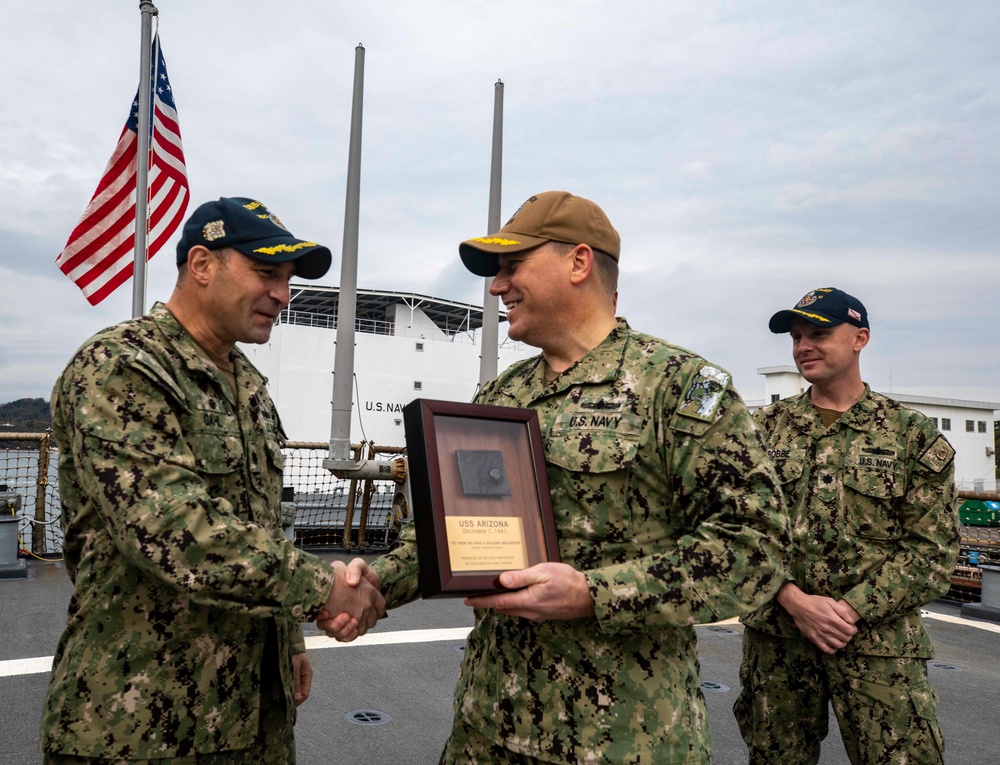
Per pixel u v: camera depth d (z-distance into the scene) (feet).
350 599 5.45
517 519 4.94
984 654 18.15
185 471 5.03
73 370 5.23
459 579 4.52
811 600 7.59
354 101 26.08
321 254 6.17
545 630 5.19
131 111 23.49
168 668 5.21
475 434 4.99
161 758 5.13
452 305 94.43
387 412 87.25
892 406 8.45
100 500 4.90
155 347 5.37
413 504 4.80
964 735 12.70
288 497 24.70
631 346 5.56
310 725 11.84
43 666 13.67
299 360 83.10
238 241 5.71
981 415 129.18
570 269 5.61
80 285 22.61
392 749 11.07
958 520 7.99
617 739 4.92
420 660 15.38
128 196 23.31
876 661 7.66
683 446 5.04
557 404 5.59
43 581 20.97
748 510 4.86
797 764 8.27
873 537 8.05
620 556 5.16
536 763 5.08
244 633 5.57
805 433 8.81
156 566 4.77
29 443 24.61
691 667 5.36
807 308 8.62
